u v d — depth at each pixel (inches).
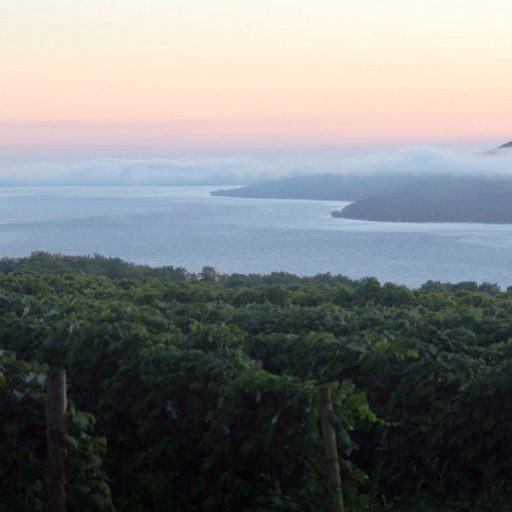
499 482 307.9
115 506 309.7
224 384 296.8
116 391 328.8
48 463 263.3
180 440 307.3
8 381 284.8
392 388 332.8
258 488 288.2
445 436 317.1
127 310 420.2
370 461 327.0
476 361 332.5
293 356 357.7
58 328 379.2
